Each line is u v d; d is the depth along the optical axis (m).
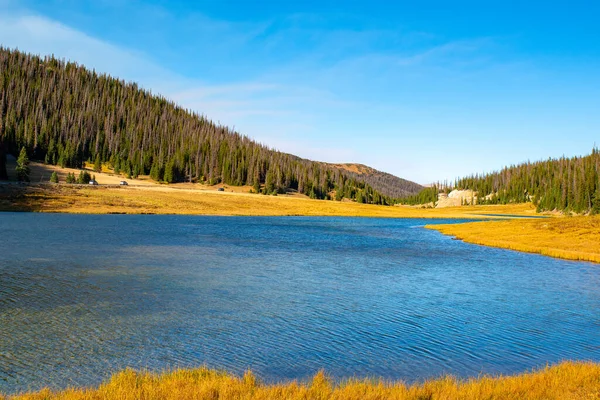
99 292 20.61
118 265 28.16
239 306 19.16
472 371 12.62
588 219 67.06
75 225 57.19
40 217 69.19
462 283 26.88
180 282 23.72
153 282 23.34
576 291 25.12
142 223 67.12
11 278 22.78
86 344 13.78
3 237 40.56
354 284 25.33
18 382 10.91
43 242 38.00
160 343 14.12
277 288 23.33
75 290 20.78
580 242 51.31
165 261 30.77
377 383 11.38
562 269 33.84
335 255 38.50
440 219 129.50
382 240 56.16
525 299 22.67
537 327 17.44
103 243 39.38
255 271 28.45
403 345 14.77
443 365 13.03
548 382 10.52
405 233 70.00
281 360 13.00
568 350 14.75
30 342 13.78
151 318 16.83
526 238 56.84
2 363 12.11
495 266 34.84
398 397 9.37
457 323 17.72
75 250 33.97
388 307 20.08
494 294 23.78
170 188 138.62
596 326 17.80
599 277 30.22
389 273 29.70
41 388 10.59
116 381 10.16
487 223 85.19
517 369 12.85
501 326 17.47
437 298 22.36
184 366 12.27
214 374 11.02
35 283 21.84
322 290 23.28
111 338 14.41
